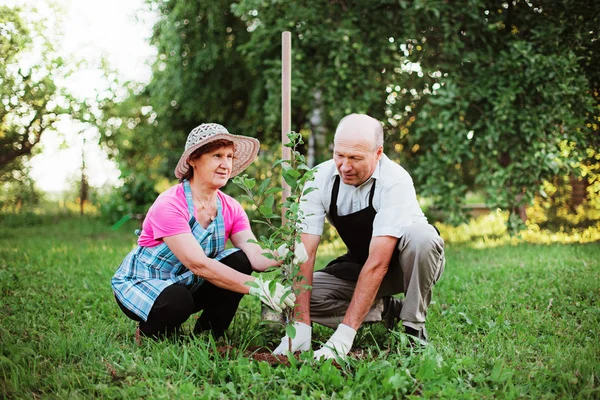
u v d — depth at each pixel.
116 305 4.17
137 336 3.26
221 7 9.84
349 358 2.87
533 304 4.20
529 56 6.93
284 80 3.72
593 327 3.54
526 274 5.24
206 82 10.65
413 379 2.58
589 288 4.43
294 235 2.83
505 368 2.74
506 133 7.55
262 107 10.11
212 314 3.43
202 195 3.23
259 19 8.45
